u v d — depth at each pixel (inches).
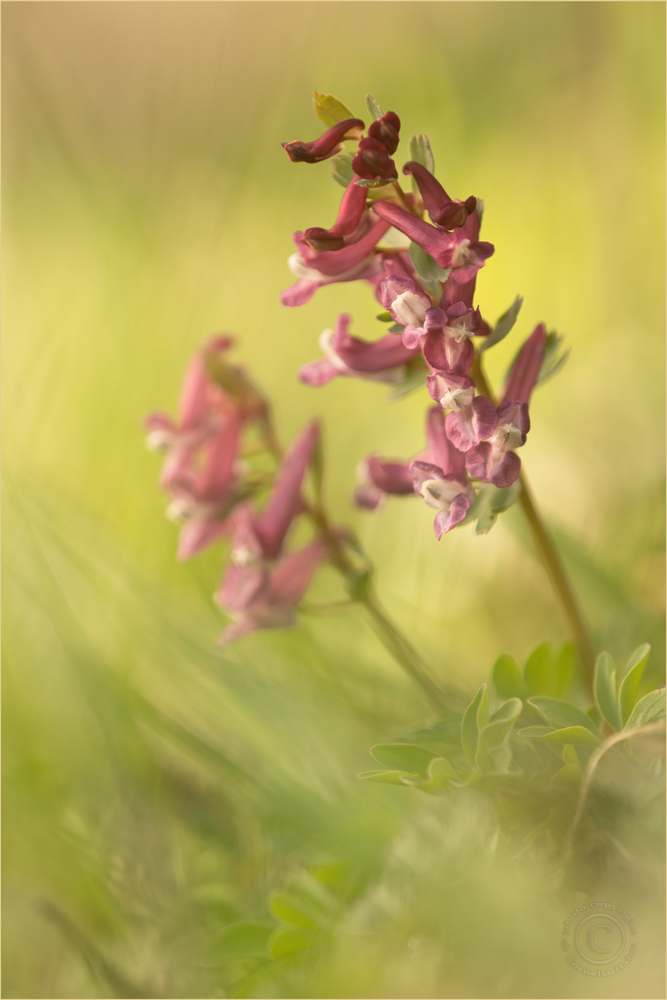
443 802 17.0
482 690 16.7
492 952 16.7
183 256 24.5
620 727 16.7
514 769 16.8
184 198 25.3
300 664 19.4
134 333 22.6
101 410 21.7
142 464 21.2
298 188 27.4
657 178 23.2
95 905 18.2
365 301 25.5
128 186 26.6
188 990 17.5
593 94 28.1
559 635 19.8
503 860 16.7
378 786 17.6
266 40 29.1
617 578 19.6
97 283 24.9
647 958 16.5
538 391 23.2
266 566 18.6
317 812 17.9
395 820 17.3
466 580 20.8
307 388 24.3
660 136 23.5
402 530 21.2
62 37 31.2
